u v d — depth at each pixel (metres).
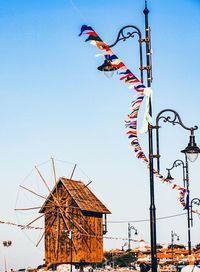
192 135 18.39
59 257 87.38
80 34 17.11
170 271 65.94
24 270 96.19
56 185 89.00
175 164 32.56
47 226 88.50
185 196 26.77
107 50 17.27
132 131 18.09
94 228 89.75
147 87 17.64
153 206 17.86
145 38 17.91
